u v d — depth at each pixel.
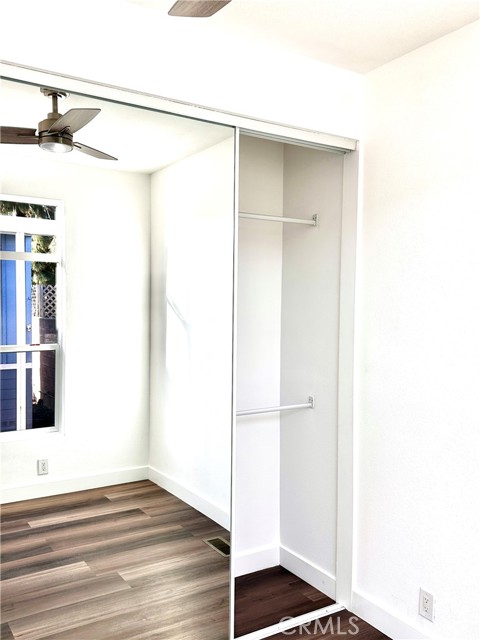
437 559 2.23
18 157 1.90
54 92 1.92
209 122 2.24
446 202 2.19
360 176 2.57
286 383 3.04
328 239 2.76
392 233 2.42
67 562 2.09
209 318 2.33
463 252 2.12
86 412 2.10
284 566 3.08
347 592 2.65
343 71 2.51
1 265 1.90
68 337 2.04
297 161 2.96
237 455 2.95
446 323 2.19
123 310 2.14
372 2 1.93
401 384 2.38
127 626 2.21
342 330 2.66
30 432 1.99
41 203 1.95
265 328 3.02
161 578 2.28
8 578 1.98
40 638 2.04
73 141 1.99
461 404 2.13
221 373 2.38
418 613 2.31
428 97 2.26
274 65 2.32
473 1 1.92
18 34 1.80
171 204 2.20
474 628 2.08
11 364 1.93
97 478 2.13
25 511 2.00
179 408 2.28
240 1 1.93
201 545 2.36
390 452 2.43
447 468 2.19
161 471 2.27
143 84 2.03
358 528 2.61
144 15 2.01
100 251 2.08
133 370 2.18
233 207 2.35
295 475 2.99
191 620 2.34
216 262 2.33
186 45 2.11
